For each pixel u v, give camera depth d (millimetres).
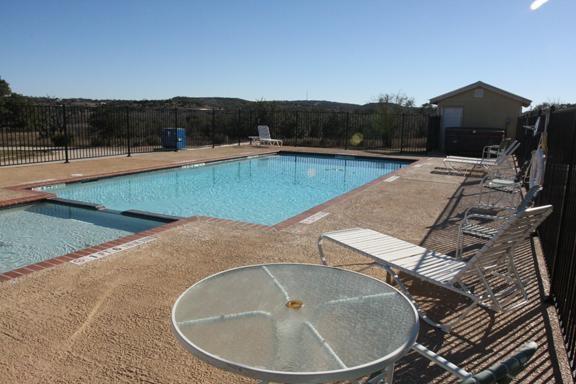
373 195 9219
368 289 2660
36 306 3719
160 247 5410
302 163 16781
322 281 2773
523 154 12984
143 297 3930
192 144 21062
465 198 8969
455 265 3818
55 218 7973
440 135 20891
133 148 18594
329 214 7430
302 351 1922
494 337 3340
